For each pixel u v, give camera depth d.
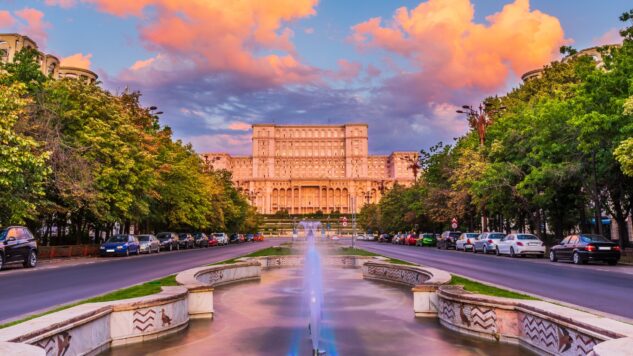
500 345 8.25
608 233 55.12
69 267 25.11
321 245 63.25
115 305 8.50
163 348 8.14
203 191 58.56
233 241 85.81
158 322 9.05
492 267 23.38
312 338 8.70
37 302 12.23
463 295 9.39
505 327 8.57
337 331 9.45
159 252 44.53
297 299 14.09
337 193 198.62
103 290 14.73
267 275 22.61
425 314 11.05
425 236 58.66
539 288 14.48
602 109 26.30
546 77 46.31
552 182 33.78
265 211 196.38
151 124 46.50
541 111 33.94
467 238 43.50
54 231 51.72
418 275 16.86
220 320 10.69
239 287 17.47
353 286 17.53
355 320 10.62
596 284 15.69
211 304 11.05
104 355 7.71
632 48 26.19
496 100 53.00
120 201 35.88
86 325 7.59
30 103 28.69
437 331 9.43
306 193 199.50
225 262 23.86
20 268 24.38
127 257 35.50
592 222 49.94
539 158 34.31
